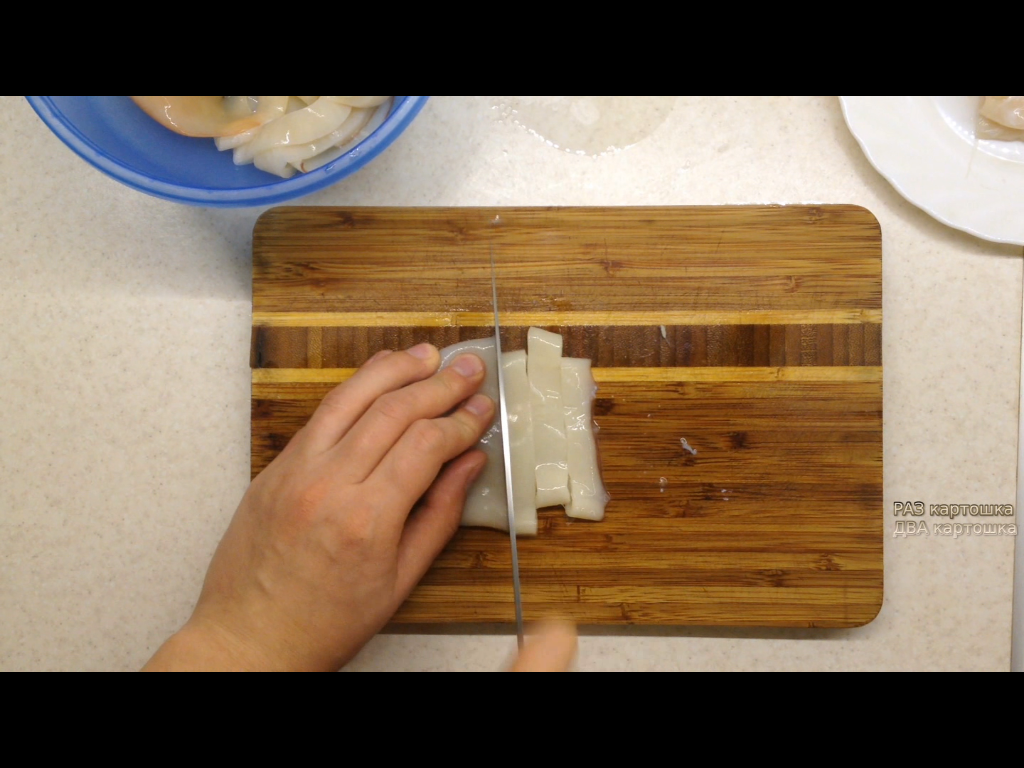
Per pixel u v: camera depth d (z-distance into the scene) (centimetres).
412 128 43
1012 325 43
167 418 44
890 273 43
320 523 36
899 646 43
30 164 44
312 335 42
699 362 42
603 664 43
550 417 42
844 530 42
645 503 42
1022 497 43
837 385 42
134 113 37
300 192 36
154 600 43
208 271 44
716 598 42
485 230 42
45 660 43
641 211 42
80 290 43
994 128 41
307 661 37
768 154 43
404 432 38
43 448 43
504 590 42
